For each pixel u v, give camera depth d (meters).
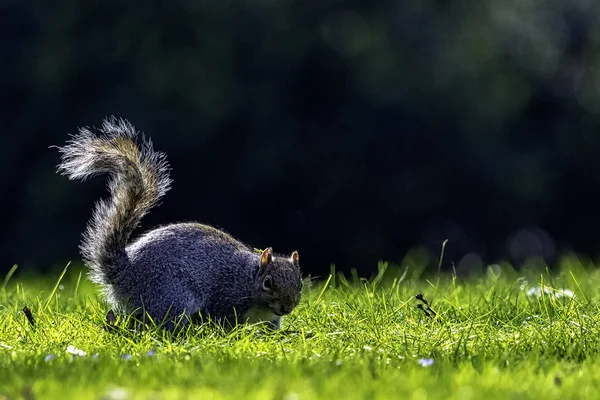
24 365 5.45
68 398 4.51
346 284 8.66
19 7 23.44
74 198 21.95
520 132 25.14
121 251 7.36
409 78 22.72
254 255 7.63
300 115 22.95
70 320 7.04
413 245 24.09
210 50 21.94
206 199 22.48
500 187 23.14
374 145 22.61
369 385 4.80
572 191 25.98
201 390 4.66
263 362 5.55
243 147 22.20
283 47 22.52
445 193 23.55
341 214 23.52
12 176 23.11
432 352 5.99
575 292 8.12
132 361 5.62
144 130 21.03
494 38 25.06
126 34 21.98
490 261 25.19
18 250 22.20
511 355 5.84
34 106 22.67
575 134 25.22
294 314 7.68
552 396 4.66
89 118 21.38
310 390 4.63
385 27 23.08
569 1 28.19
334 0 23.02
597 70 26.70
